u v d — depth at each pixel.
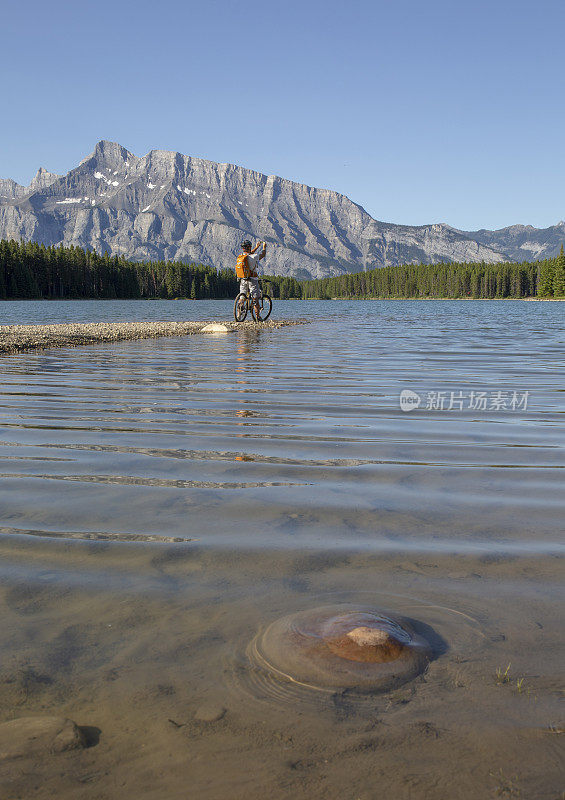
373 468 3.26
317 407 5.32
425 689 1.25
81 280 128.38
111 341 13.98
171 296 154.38
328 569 1.90
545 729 1.13
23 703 1.22
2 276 106.12
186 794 0.99
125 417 4.75
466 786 1.00
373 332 18.33
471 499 2.69
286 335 16.56
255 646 1.42
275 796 0.98
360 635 1.41
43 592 1.72
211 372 8.01
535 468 3.28
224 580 1.81
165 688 1.27
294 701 1.22
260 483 2.93
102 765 1.05
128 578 1.82
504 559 1.99
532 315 37.09
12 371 8.04
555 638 1.47
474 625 1.53
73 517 2.39
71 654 1.40
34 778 1.02
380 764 1.05
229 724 1.15
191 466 3.26
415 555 2.02
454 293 172.62
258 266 22.00
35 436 4.01
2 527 2.26
